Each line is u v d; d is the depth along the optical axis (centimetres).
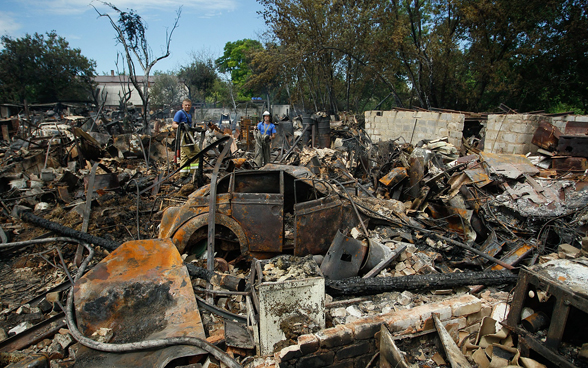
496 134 883
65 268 371
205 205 394
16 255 438
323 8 1908
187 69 3662
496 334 255
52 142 895
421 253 430
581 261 243
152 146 1022
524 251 408
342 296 341
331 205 402
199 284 356
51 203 619
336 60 2031
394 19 1644
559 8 1359
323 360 261
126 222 513
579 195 442
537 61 1469
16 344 273
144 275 320
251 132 1369
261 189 471
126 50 1545
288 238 430
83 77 3909
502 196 476
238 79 4469
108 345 252
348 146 1102
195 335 267
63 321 299
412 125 1238
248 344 273
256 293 301
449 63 1576
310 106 2530
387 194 651
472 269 423
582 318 222
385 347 254
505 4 1390
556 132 584
